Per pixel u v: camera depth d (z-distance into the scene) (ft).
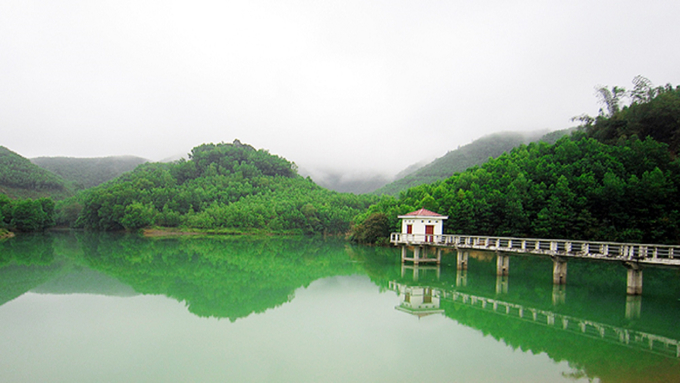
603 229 166.40
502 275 127.75
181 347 59.26
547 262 168.04
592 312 82.48
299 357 55.36
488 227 197.77
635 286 95.14
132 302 87.40
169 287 105.50
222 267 148.46
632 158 187.52
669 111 212.02
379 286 110.93
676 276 130.82
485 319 76.13
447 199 216.54
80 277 118.62
